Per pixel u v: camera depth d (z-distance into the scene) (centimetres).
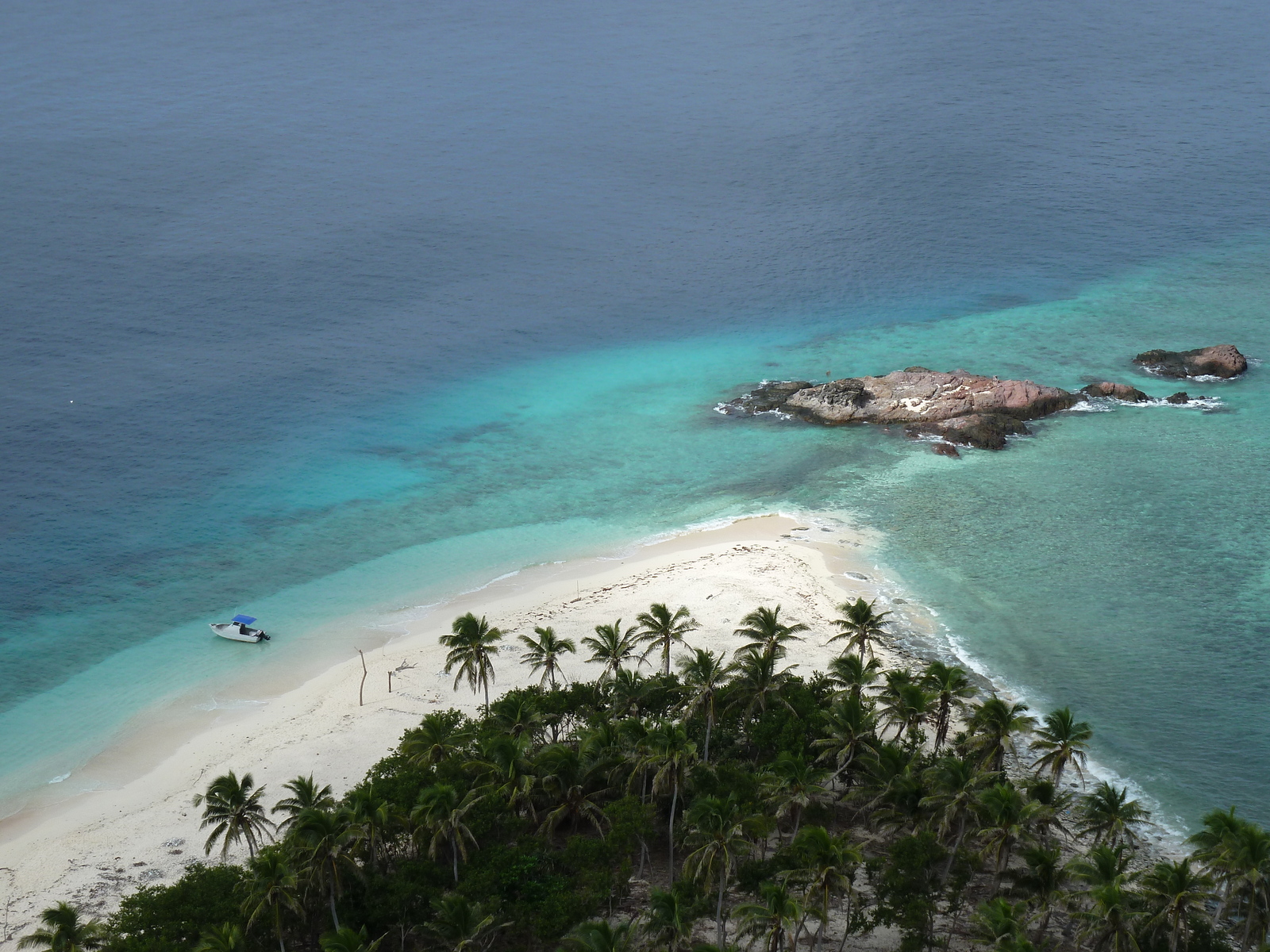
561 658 10688
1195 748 9425
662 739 7681
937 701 8688
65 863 8294
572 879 7306
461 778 8075
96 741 9894
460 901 6481
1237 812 8650
